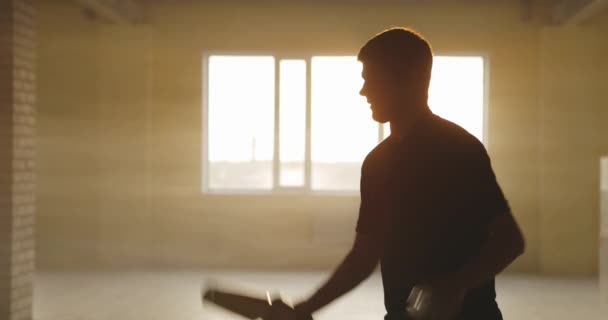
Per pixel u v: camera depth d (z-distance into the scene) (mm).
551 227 10617
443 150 2055
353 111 10961
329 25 10844
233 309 2006
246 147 11055
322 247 10922
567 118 10562
